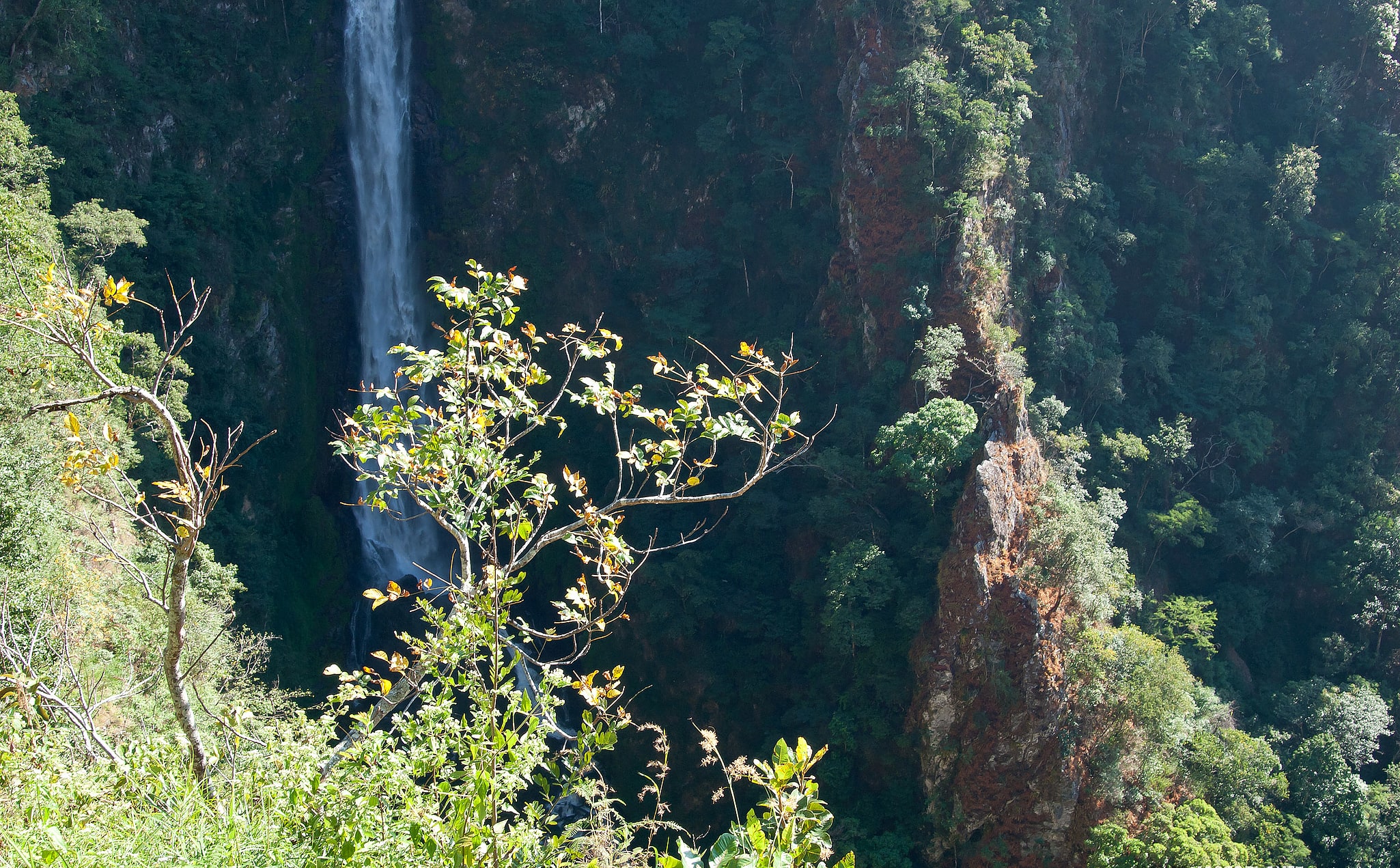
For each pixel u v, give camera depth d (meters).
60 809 9.66
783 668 46.75
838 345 51.22
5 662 12.99
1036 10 51.91
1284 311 56.09
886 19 51.03
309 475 54.09
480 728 10.32
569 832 10.63
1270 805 41.22
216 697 25.34
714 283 56.62
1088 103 56.50
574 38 59.03
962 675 41.72
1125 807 40.31
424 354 11.66
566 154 59.41
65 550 24.14
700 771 46.31
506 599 10.51
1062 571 42.22
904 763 42.59
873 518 45.38
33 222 32.22
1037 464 45.16
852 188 50.25
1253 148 55.81
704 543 50.16
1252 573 51.81
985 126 46.66
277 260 54.12
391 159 58.97
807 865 8.38
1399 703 47.22
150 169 48.81
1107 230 53.44
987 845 40.97
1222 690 46.25
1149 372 52.97
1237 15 57.69
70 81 45.09
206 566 33.25
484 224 59.12
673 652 48.34
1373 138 58.34
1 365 23.08
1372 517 51.03
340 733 27.09
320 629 50.94
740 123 57.50
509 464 11.64
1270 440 53.03
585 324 58.62
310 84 56.31
